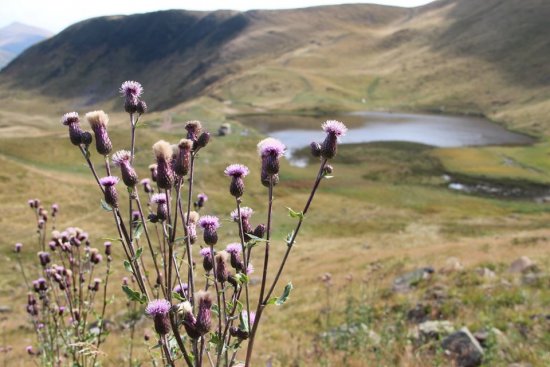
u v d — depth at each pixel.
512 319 10.05
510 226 54.28
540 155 91.31
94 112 3.08
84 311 4.56
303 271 30.59
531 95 150.75
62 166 69.50
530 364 7.68
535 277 14.07
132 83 3.21
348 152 96.25
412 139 108.81
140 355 6.55
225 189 63.00
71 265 4.82
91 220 44.94
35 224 41.62
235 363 2.78
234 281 2.90
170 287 2.63
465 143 104.94
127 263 2.64
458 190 73.88
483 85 168.50
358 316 12.35
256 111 159.00
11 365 11.90
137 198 2.89
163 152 2.86
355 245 45.22
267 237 2.75
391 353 8.77
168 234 2.77
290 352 10.34
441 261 21.22
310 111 157.25
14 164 55.16
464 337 8.59
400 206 66.12
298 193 68.88
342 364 8.45
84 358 4.18
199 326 2.41
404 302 13.67
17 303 25.78
